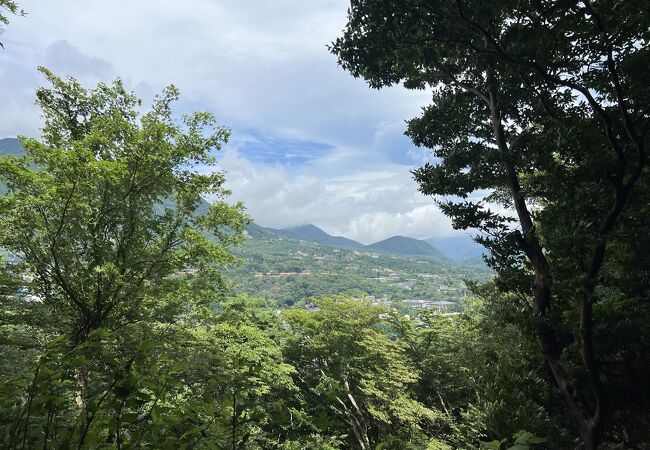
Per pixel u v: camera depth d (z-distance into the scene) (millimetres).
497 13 5609
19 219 10695
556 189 6227
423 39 6617
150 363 1504
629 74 5840
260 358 15523
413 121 8906
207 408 1598
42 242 11336
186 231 13188
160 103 14273
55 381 1386
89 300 11523
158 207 13852
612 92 6320
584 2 5156
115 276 11266
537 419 5867
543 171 7309
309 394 19734
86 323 11305
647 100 5633
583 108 6699
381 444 2035
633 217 6055
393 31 6570
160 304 13219
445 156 8289
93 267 11328
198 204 14305
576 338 6129
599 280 5535
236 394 1745
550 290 6523
